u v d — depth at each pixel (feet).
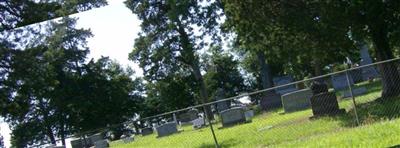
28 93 130.62
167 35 200.03
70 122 239.50
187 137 92.07
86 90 240.53
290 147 56.85
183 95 232.94
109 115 245.65
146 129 127.95
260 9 81.82
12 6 126.52
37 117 234.38
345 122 63.77
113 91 248.93
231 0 84.38
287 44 84.28
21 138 229.86
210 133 88.69
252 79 320.91
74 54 240.53
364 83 142.41
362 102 82.84
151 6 199.93
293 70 201.77
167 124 118.01
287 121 77.87
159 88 238.27
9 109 130.21
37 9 129.90
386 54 82.07
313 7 78.18
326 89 83.71
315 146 52.90
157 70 210.79
